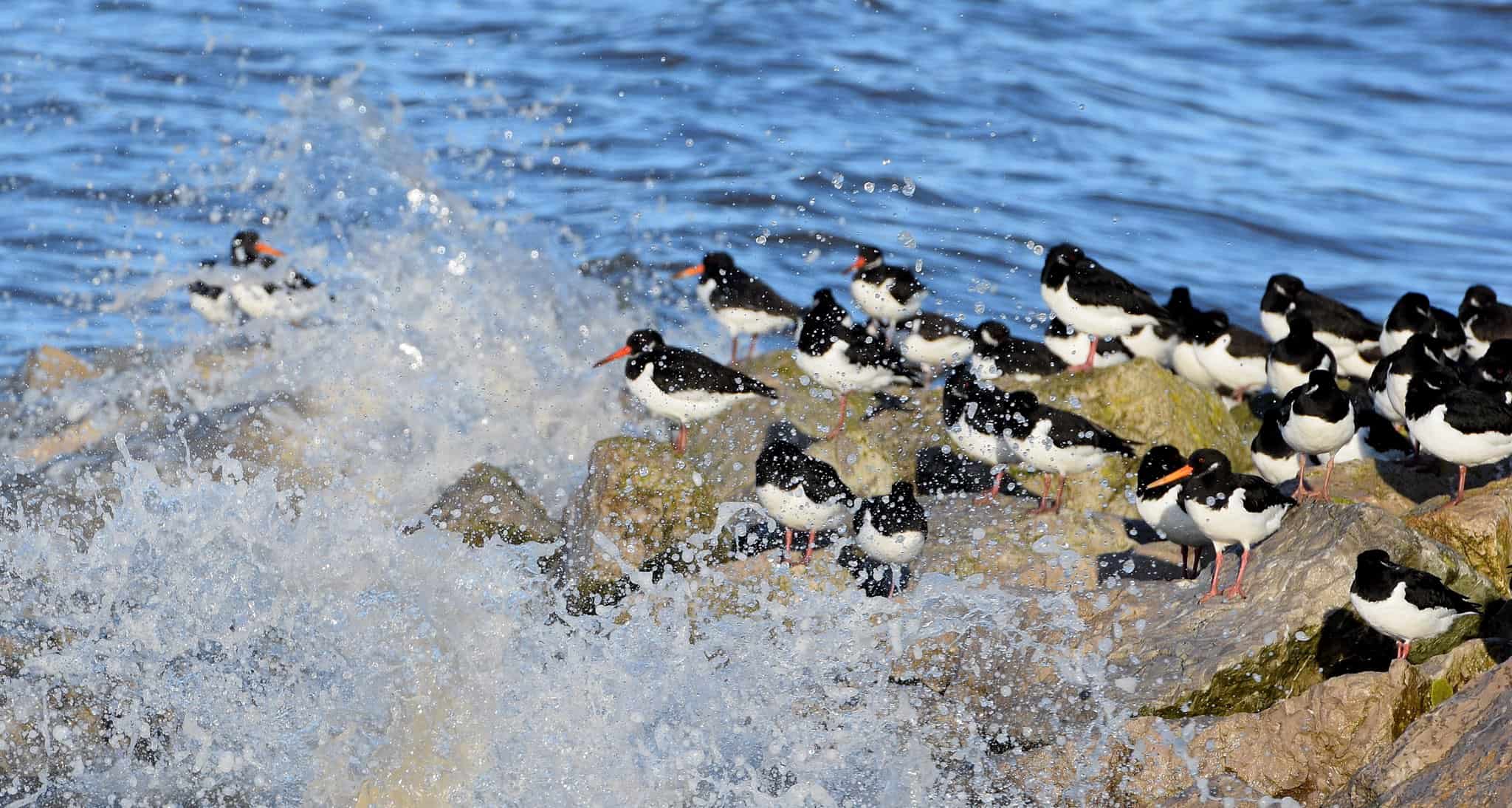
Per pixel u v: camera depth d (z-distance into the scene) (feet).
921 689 37.68
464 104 94.38
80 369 57.72
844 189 81.92
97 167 80.94
